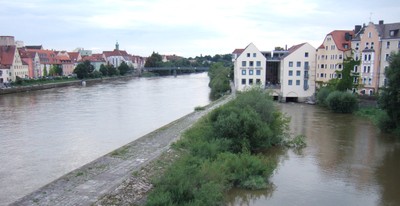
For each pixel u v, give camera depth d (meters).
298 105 74.50
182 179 21.56
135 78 179.50
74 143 39.34
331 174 29.69
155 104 72.56
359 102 64.19
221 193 23.30
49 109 64.25
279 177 28.83
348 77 71.44
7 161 32.91
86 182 23.16
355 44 71.25
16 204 19.66
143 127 48.41
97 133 44.41
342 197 24.91
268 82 90.62
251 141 34.06
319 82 79.69
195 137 34.47
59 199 20.38
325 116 59.28
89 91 101.62
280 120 40.84
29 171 30.23
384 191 26.05
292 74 80.00
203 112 54.78
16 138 41.50
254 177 26.88
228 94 79.75
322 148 38.06
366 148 38.16
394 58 45.19
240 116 34.53
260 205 23.36
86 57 197.25
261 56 82.94
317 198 24.67
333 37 75.69
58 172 30.00
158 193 20.58
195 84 133.50
